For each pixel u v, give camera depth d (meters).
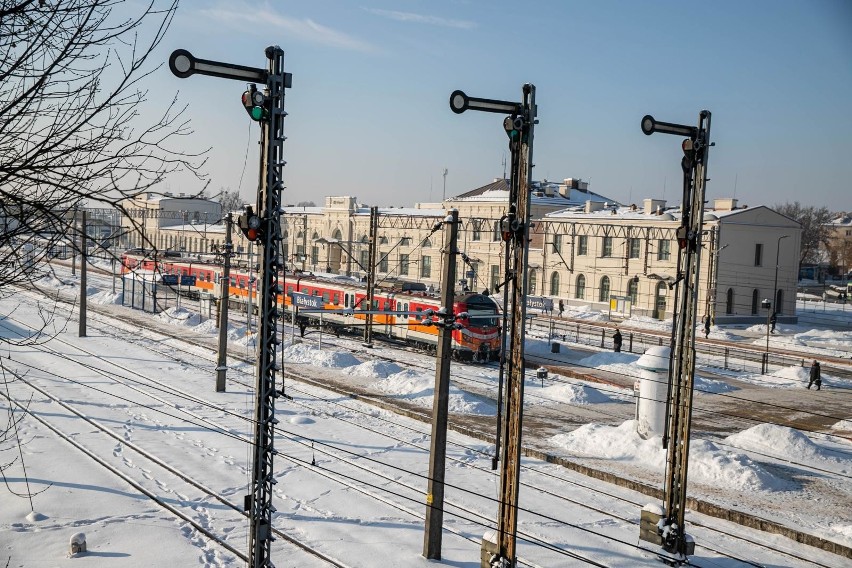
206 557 13.89
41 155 7.00
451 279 14.15
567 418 26.38
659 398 21.95
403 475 19.12
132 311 54.22
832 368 40.91
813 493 19.00
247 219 10.80
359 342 43.38
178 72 9.88
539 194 71.06
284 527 15.44
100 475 18.12
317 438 22.27
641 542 15.30
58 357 34.44
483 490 18.20
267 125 10.70
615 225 54.38
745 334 52.25
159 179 7.44
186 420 23.70
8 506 15.87
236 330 42.53
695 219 14.70
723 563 14.54
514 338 12.79
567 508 17.17
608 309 59.72
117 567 13.25
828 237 120.12
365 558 14.05
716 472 19.69
